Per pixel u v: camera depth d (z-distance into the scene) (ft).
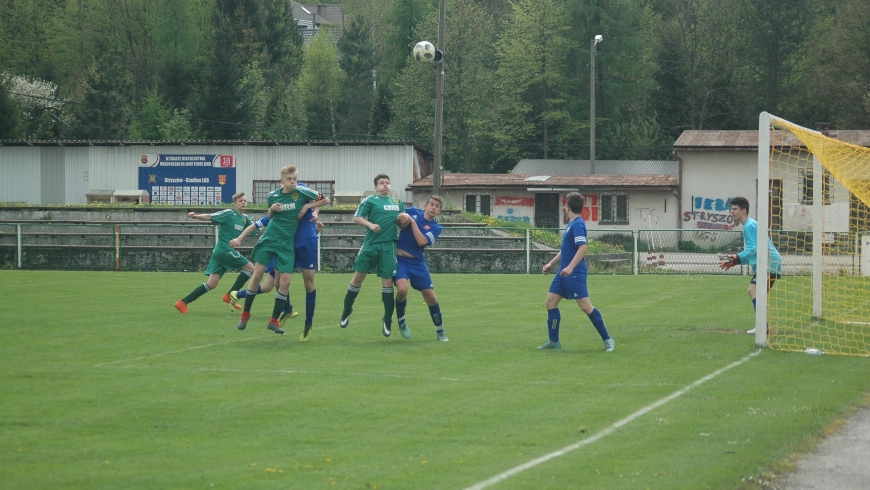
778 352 33.65
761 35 188.34
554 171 166.30
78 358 30.78
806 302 55.31
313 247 35.94
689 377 27.86
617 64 187.42
